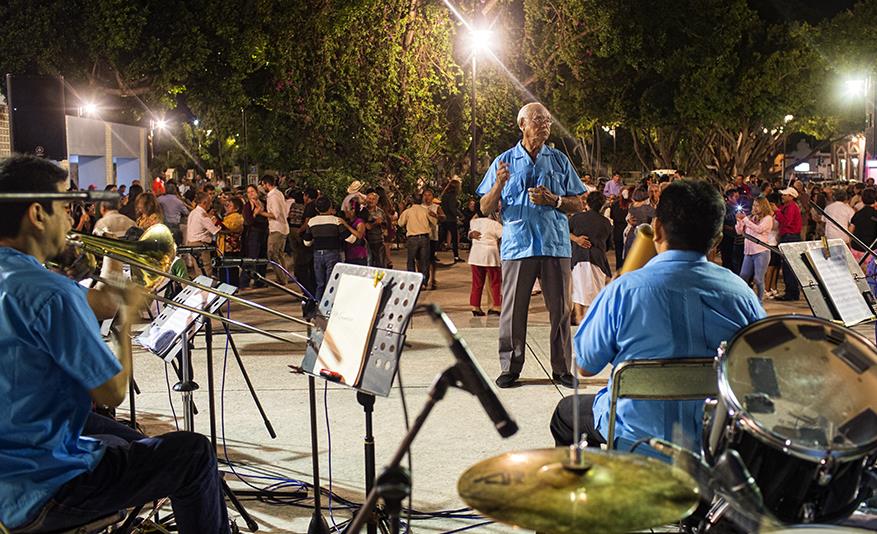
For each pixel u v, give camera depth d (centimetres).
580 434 439
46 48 2081
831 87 3931
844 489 311
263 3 2248
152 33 2194
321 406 740
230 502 534
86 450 351
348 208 1494
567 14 2803
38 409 332
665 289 388
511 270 799
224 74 2331
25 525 331
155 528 465
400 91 2545
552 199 784
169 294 710
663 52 3397
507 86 2794
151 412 732
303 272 1482
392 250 2306
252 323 1178
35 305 327
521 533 489
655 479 250
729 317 386
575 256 1104
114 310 385
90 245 374
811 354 330
